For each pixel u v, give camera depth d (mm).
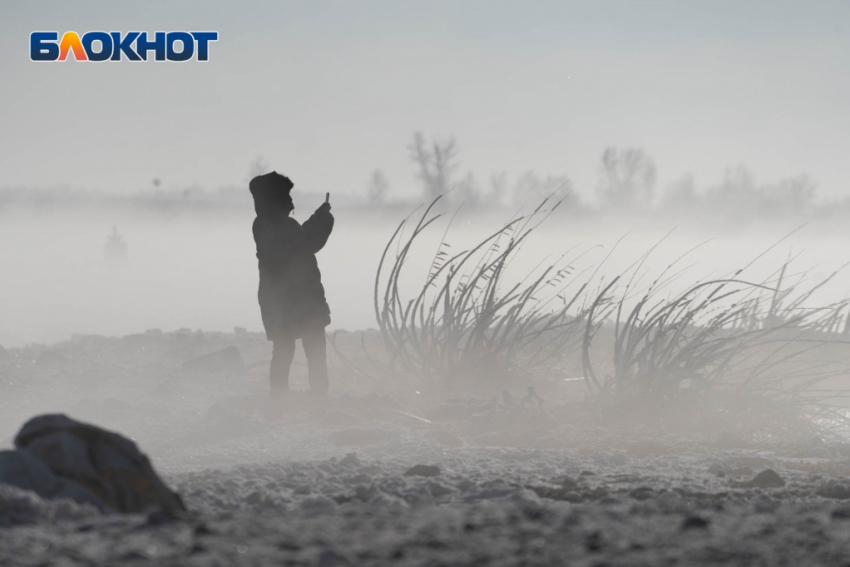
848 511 12383
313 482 17688
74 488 12312
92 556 9281
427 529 10578
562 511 12195
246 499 15609
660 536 10328
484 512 12117
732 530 10766
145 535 10227
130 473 12961
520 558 9336
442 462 21797
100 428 13383
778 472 20938
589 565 9109
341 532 10445
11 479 12094
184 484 17219
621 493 16438
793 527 11039
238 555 9383
